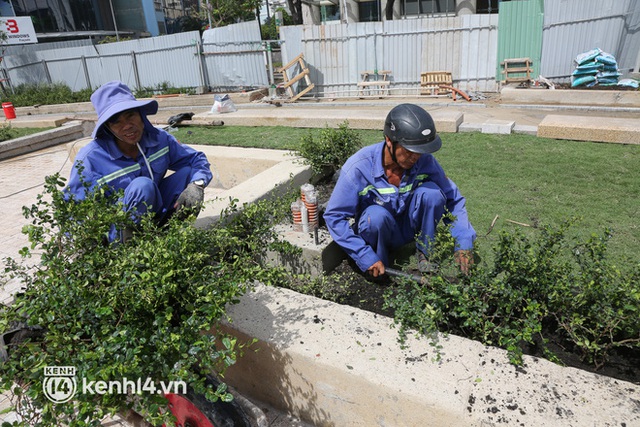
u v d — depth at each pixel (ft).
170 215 10.37
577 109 30.53
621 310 6.37
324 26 42.29
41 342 6.01
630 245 10.41
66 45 63.62
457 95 37.83
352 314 7.70
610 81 33.45
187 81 50.55
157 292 5.88
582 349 6.98
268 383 7.64
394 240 10.00
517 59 37.45
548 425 5.42
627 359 6.92
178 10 129.18
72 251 6.75
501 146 18.65
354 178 9.29
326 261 10.07
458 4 57.21
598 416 5.49
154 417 5.42
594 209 12.46
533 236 11.09
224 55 47.78
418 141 8.30
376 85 42.22
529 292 7.47
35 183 22.45
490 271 7.59
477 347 6.73
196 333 5.90
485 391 5.96
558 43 36.22
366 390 6.38
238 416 6.31
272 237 10.44
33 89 56.29
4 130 33.45
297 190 14.08
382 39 41.14
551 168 15.75
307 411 7.38
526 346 7.30
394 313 8.11
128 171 9.64
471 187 14.53
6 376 5.68
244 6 94.17
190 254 6.73
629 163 15.81
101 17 98.48
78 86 56.90
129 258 6.30
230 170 19.22
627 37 34.24
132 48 51.57
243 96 44.42
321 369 6.70
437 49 39.83
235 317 7.78
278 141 22.80
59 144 32.65
